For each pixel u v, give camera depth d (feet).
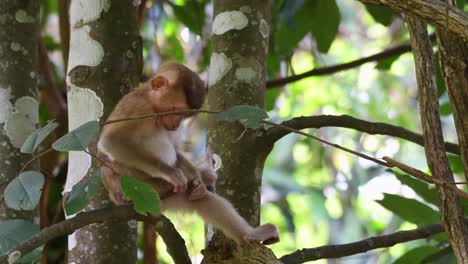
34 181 23.08
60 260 43.93
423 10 22.38
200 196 29.91
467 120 24.53
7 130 32.04
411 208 35.76
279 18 44.83
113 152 29.19
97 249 29.89
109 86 31.42
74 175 30.35
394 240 31.48
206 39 52.75
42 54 43.93
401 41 71.82
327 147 78.28
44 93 44.11
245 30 33.78
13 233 24.58
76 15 32.07
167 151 30.89
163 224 26.55
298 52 72.43
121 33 31.96
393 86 80.23
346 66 41.70
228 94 33.14
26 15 33.30
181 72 32.17
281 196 76.89
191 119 34.83
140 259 51.60
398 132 33.09
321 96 75.82
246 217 31.89
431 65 25.32
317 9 43.70
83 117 31.22
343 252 30.53
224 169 32.32
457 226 24.17
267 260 26.63
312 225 80.74
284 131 32.35
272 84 41.88
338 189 79.46
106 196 29.91
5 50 32.83
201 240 60.64
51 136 43.88
